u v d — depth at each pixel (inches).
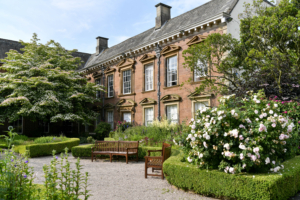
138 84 718.5
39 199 144.3
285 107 343.6
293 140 239.3
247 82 407.5
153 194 219.5
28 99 705.6
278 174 187.2
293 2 402.3
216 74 491.8
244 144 191.5
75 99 792.3
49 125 923.4
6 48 994.1
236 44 421.4
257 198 173.9
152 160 306.2
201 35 523.5
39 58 789.9
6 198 130.5
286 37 362.0
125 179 278.5
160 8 740.0
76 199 140.3
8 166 141.2
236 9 504.7
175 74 603.2
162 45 636.7
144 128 529.3
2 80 742.5
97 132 782.5
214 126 204.2
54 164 149.9
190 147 237.1
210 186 202.5
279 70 370.3
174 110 597.6
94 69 951.6
